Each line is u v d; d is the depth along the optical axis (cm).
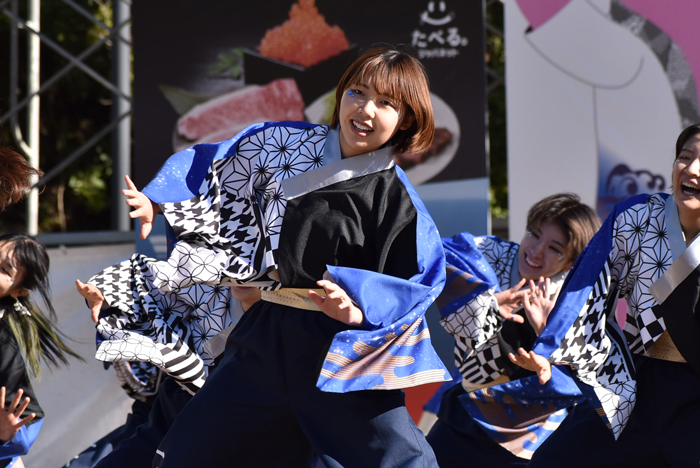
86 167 2114
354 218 518
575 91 974
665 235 605
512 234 979
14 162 480
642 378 618
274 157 549
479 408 758
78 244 1095
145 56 1035
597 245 626
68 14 2069
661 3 962
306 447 540
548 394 746
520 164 980
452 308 696
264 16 1038
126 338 696
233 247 541
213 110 1037
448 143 1020
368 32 1032
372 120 514
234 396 520
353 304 491
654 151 964
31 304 800
